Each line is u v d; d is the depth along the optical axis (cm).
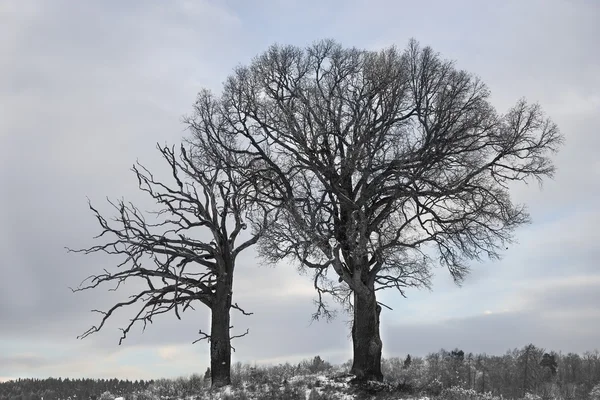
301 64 3253
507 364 6000
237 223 3131
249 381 2997
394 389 2788
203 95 3294
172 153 3153
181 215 3034
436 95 3027
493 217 3025
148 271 2892
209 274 3075
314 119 3036
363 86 3095
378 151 3019
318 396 2555
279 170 3100
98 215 2920
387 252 2994
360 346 3034
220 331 3000
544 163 3028
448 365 5647
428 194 2983
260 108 3200
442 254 3114
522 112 3031
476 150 3033
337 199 3120
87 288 2850
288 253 2952
